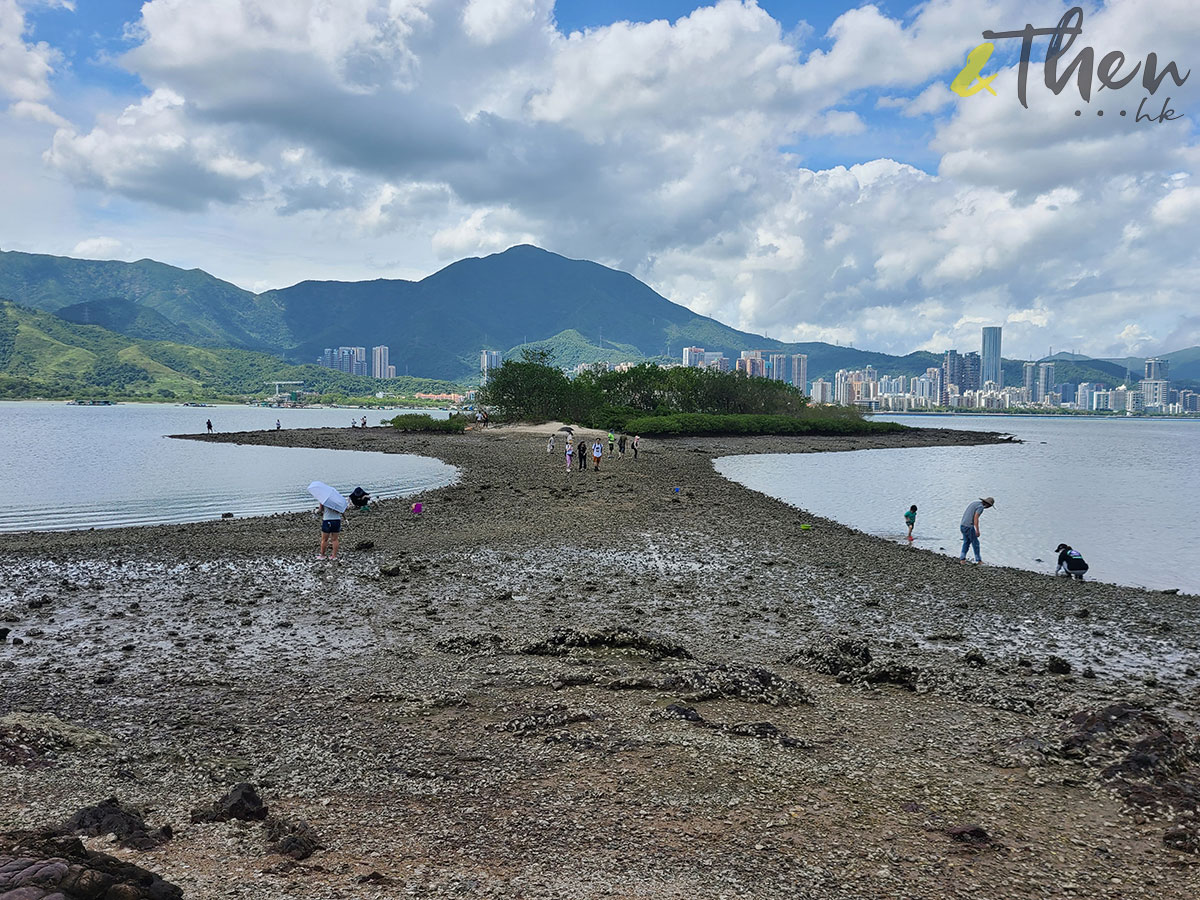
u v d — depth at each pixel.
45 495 43.84
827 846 7.50
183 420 166.00
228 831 7.46
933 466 74.75
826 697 12.36
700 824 7.90
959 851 7.45
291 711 11.28
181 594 19.55
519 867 6.95
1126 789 8.71
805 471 68.12
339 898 6.25
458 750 9.81
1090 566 27.38
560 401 127.38
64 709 11.28
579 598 19.69
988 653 15.88
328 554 25.03
